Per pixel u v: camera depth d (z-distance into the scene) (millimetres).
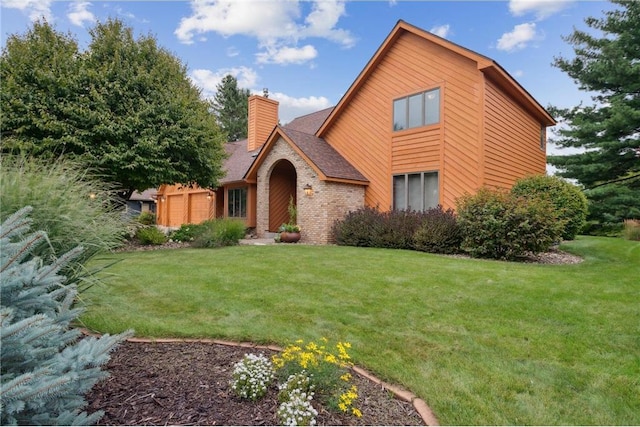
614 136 15703
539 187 10367
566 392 2740
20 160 4195
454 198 10914
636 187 16453
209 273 6582
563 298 4961
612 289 5395
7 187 3068
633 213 15102
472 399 2607
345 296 5109
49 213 3188
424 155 11766
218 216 19750
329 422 2211
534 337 3725
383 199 12922
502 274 6418
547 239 8094
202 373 2762
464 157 10695
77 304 3721
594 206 15984
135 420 2111
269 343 3496
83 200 3797
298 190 13430
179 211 22469
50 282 1987
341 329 3895
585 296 5047
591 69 15570
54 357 1851
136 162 10562
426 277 6223
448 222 9773
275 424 2125
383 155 12969
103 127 10094
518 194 10227
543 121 14312
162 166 11266
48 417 1678
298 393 2301
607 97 16297
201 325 3893
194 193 21281
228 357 3119
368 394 2629
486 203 8781
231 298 4973
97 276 5086
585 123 15891
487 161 10523
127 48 11445
